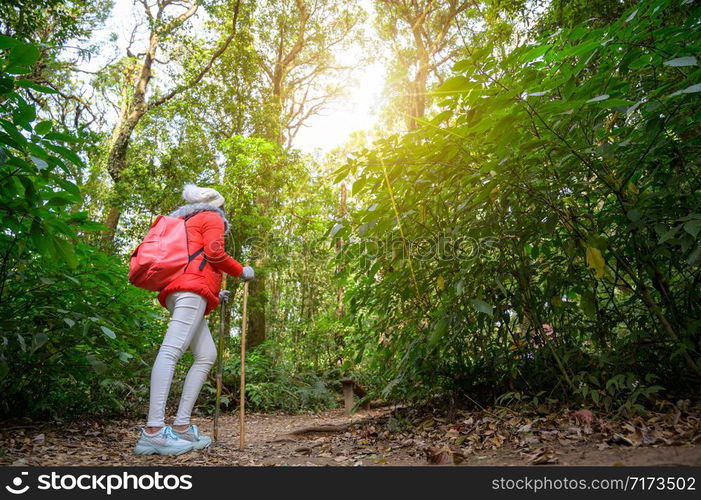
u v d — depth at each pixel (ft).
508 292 9.00
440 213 9.09
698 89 5.24
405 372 10.24
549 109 6.34
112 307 10.70
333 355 29.22
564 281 8.71
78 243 9.47
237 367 23.20
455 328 9.29
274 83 53.31
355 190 8.50
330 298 31.86
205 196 10.07
